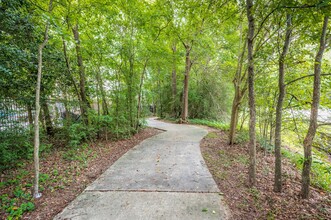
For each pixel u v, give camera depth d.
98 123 7.00
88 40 6.55
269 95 5.48
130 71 7.73
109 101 7.64
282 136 6.48
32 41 4.16
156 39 8.77
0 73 3.30
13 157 4.07
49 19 3.28
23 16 3.52
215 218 2.35
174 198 2.84
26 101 4.84
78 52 6.48
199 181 3.48
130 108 8.09
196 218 2.34
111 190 3.11
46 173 3.81
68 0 5.51
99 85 7.18
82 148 5.82
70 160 4.69
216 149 5.88
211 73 12.66
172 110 15.70
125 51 7.27
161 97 17.31
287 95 4.68
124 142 6.92
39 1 4.91
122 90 7.68
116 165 4.41
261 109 6.00
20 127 4.84
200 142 6.87
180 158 4.94
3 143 3.96
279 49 3.24
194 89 14.11
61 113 6.85
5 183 3.21
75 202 2.74
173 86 15.00
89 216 2.39
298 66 3.68
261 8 2.85
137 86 8.38
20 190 3.00
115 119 7.40
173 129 10.07
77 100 6.84
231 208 2.59
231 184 3.38
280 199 2.85
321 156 4.36
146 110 10.55
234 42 8.23
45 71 5.12
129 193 3.01
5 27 3.32
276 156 3.10
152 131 9.50
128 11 7.02
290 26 2.67
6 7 3.24
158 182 3.43
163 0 7.34
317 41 3.05
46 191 3.08
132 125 8.47
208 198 2.85
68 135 6.06
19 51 3.45
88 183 3.46
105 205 2.65
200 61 12.63
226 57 9.42
